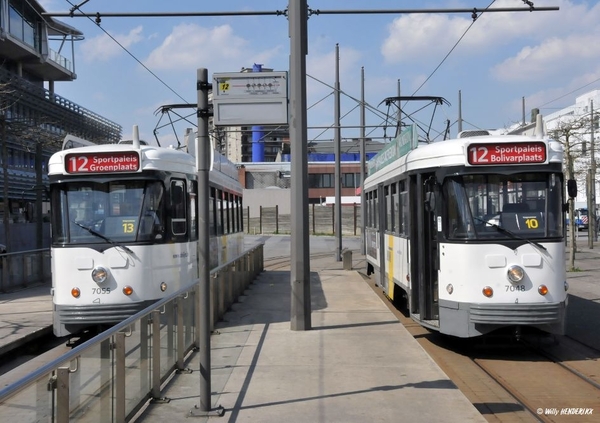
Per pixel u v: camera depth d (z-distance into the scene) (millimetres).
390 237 13812
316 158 75312
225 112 8047
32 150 33625
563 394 7707
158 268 10789
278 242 45188
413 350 9352
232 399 6945
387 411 6473
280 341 10133
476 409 6543
